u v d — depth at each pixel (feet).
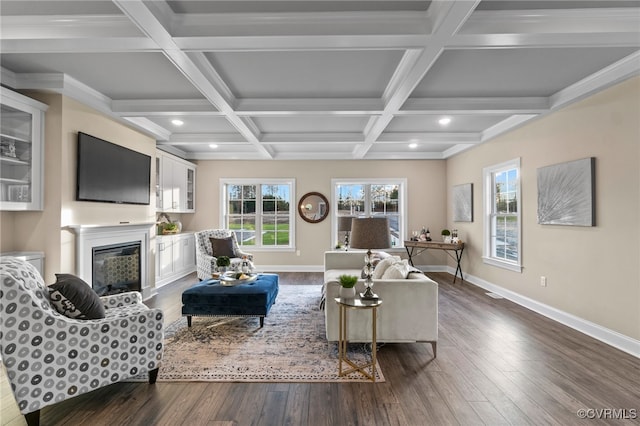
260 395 7.21
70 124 11.07
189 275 20.53
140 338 7.27
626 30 7.15
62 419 6.33
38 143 10.45
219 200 22.58
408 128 16.52
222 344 9.98
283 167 22.62
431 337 9.10
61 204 10.68
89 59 9.32
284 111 12.42
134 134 14.74
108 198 12.78
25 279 6.39
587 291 10.93
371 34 7.35
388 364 8.71
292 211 22.67
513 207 15.55
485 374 8.16
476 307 13.99
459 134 17.30
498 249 16.84
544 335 10.78
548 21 7.23
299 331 11.10
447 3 6.40
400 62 9.41
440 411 6.62
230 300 11.37
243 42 7.63
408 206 22.62
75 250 11.25
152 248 15.90
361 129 16.69
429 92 11.68
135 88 11.48
